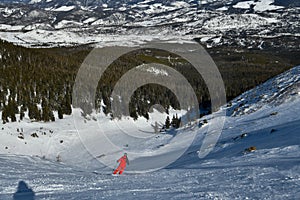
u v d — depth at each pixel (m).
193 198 6.84
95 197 7.78
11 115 53.31
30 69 75.94
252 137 23.06
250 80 89.00
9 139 46.09
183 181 10.05
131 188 9.15
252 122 30.59
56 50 171.88
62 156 36.94
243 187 7.77
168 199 6.92
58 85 69.06
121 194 8.05
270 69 119.69
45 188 9.90
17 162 20.52
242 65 134.25
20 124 52.59
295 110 30.34
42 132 50.50
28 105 59.12
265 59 159.38
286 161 11.52
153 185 9.61
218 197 6.77
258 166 11.23
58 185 10.44
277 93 37.91
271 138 19.97
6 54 80.25
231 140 24.89
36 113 56.50
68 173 15.12
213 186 8.39
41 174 14.21
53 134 49.31
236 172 10.59
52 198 7.98
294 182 7.68
